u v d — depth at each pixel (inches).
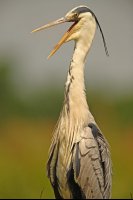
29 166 684.7
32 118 1165.1
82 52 472.1
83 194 463.8
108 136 894.4
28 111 1175.6
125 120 1072.2
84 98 467.5
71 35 474.0
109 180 470.6
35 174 661.9
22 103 1181.1
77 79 468.1
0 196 633.6
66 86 469.4
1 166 670.5
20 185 646.5
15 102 1179.3
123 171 688.4
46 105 1179.9
